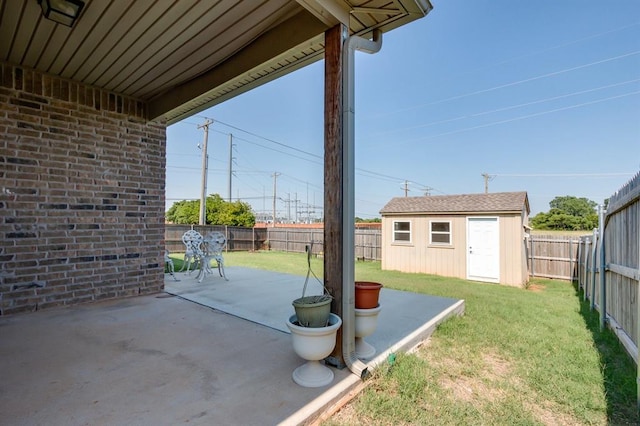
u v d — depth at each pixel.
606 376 2.47
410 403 1.96
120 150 4.34
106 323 3.20
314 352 1.99
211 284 5.27
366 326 2.41
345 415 1.83
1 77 3.46
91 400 1.81
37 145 3.68
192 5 2.50
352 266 2.30
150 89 4.20
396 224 10.45
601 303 3.97
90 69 3.64
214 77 3.56
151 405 1.76
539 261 9.31
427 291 6.29
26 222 3.58
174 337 2.81
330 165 2.32
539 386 2.29
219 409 1.74
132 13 2.60
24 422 1.60
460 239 9.25
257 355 2.45
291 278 5.87
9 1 2.43
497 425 1.80
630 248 3.15
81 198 3.98
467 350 2.93
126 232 4.36
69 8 2.47
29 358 2.36
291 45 2.69
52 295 3.74
